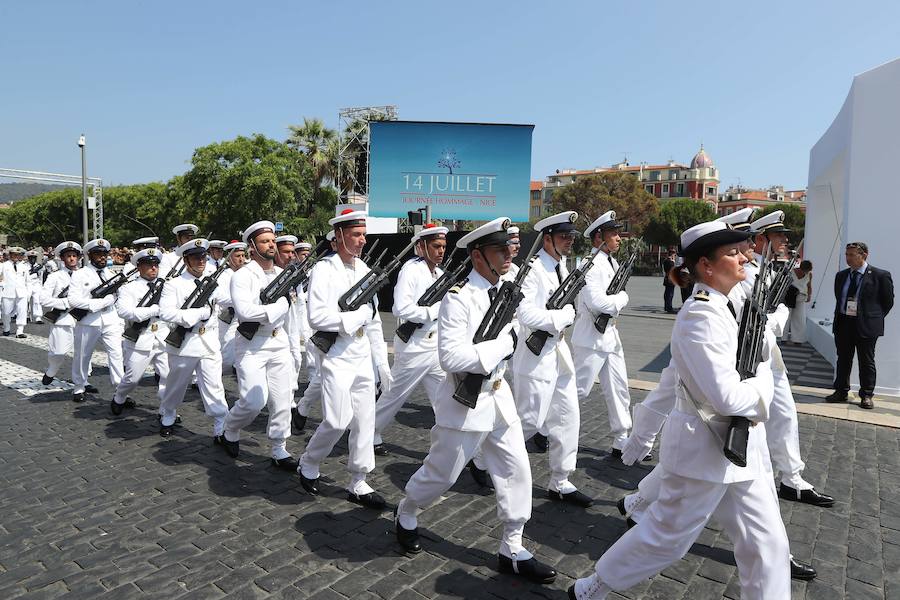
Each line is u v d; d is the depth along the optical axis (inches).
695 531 100.9
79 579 127.0
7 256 530.3
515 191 773.9
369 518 158.1
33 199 2637.8
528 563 127.8
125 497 170.9
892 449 217.8
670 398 170.2
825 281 518.3
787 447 168.7
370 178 775.7
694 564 135.8
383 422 209.8
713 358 93.6
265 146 1323.8
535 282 177.0
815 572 131.0
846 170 313.6
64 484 180.5
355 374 163.2
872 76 298.5
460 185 775.1
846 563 136.9
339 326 157.9
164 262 325.7
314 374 236.2
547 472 194.9
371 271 167.2
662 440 104.9
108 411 264.8
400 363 206.4
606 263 207.3
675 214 2204.7
